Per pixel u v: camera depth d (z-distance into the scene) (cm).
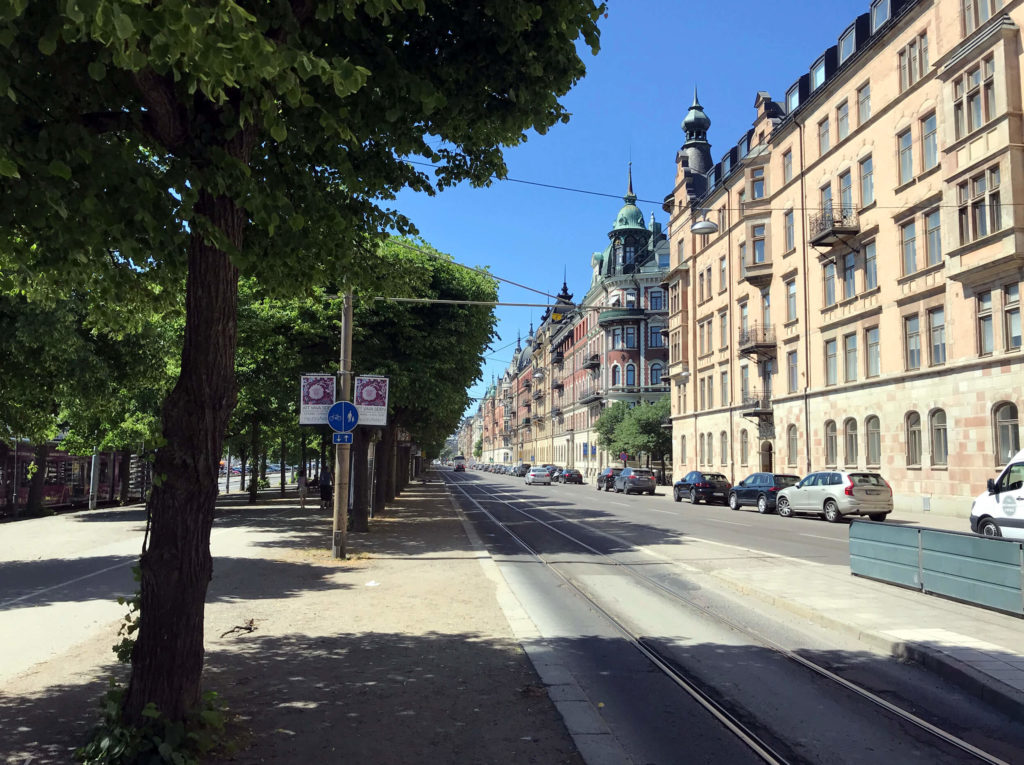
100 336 1321
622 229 7375
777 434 3728
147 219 397
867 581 1067
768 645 738
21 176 378
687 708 549
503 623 806
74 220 395
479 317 2045
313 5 442
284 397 1959
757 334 3881
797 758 456
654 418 5575
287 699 537
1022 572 793
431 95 496
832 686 600
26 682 572
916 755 461
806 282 3488
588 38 538
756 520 2405
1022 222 2189
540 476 6206
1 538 1764
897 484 2781
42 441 1331
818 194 3409
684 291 5088
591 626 828
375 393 1488
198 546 434
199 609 437
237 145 455
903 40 2797
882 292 2905
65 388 1263
